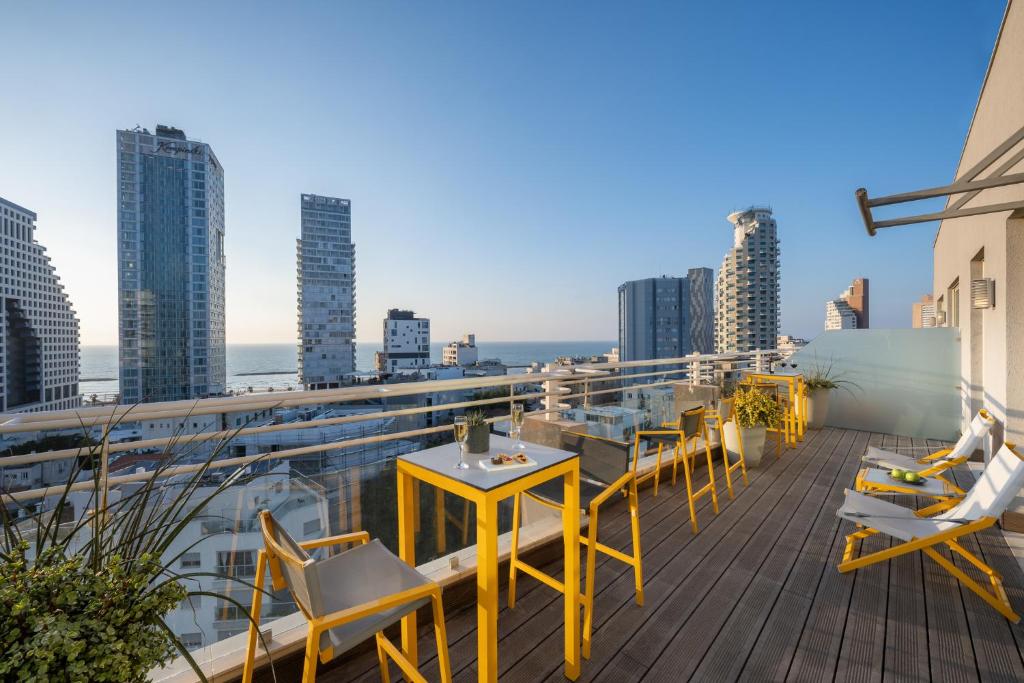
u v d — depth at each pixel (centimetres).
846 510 269
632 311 11612
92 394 159
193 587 169
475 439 192
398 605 129
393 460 229
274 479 189
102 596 96
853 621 216
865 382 663
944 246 852
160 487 156
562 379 391
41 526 111
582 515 297
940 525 247
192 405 173
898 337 641
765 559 276
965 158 590
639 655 191
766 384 557
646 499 378
